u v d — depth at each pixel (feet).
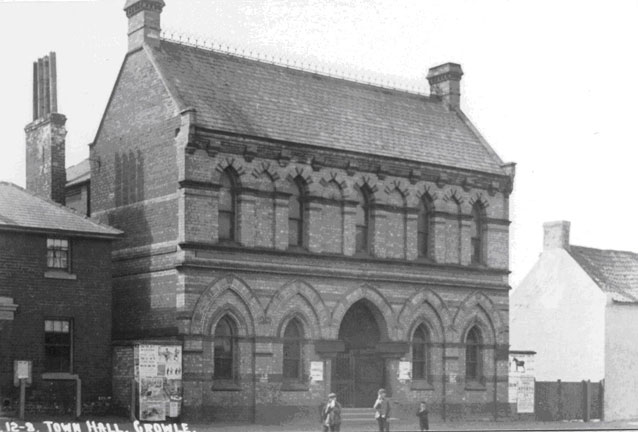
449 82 168.25
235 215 130.52
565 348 181.78
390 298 143.23
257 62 147.02
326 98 149.38
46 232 120.78
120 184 139.64
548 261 187.52
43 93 151.64
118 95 142.00
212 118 130.00
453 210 152.35
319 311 135.85
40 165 150.41
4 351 117.08
